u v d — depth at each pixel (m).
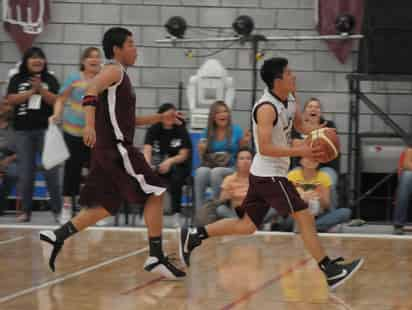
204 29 18.52
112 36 9.64
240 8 18.45
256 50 16.38
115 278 10.01
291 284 9.67
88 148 15.70
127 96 9.58
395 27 16.48
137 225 15.78
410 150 15.27
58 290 9.23
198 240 10.11
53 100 15.83
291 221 15.00
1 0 18.55
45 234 9.93
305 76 18.39
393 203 16.67
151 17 18.52
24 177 15.91
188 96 17.31
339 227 15.73
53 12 18.58
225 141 15.52
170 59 18.55
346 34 16.56
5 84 18.48
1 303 8.50
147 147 15.45
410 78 16.36
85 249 12.40
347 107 18.27
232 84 17.27
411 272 10.67
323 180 14.95
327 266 9.20
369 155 16.81
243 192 14.69
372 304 8.62
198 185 15.38
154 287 9.45
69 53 18.61
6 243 12.98
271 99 9.25
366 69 16.66
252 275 10.29
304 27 18.39
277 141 9.33
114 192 9.86
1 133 16.55
